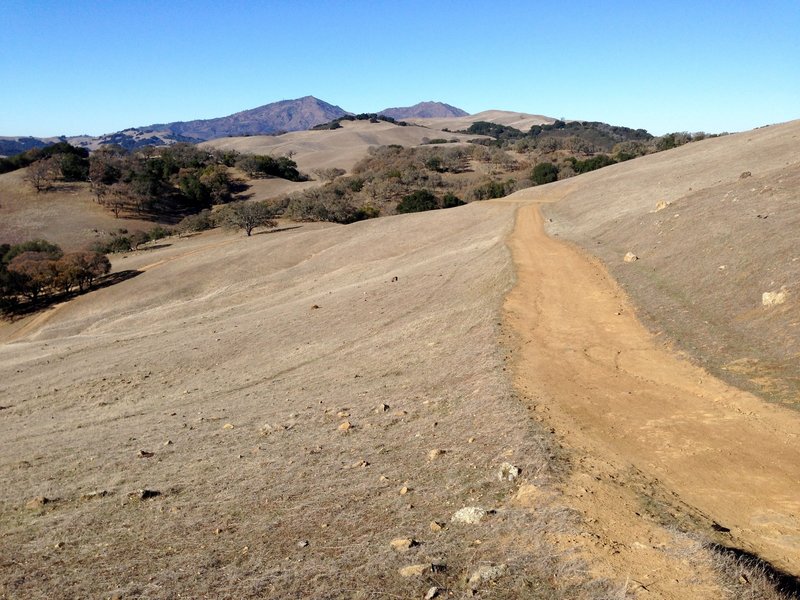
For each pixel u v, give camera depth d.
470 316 26.92
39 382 34.88
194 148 186.25
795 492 10.25
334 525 10.16
